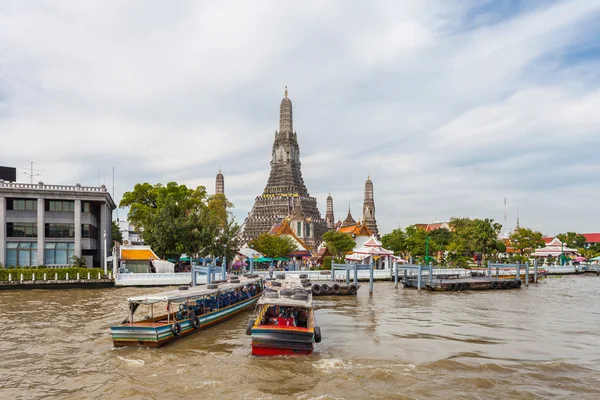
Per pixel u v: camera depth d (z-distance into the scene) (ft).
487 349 88.74
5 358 78.74
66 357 79.25
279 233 331.57
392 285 220.02
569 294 189.57
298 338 78.89
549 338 99.35
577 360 81.25
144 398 60.54
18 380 67.82
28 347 85.92
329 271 232.73
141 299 87.61
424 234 337.11
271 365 74.95
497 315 130.41
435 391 64.44
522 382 69.00
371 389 64.80
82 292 172.35
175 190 258.78
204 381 66.85
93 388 64.49
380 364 77.05
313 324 84.23
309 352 80.07
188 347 86.43
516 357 83.05
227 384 65.87
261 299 84.79
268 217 507.30
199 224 227.81
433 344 92.43
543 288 218.18
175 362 76.33
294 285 119.14
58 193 216.95
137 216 252.62
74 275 189.67
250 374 70.28
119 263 212.23
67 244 220.64
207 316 102.47
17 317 117.08
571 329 109.60
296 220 465.47
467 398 61.87
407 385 66.69
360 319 121.90
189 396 61.36
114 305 137.80
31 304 140.77
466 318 124.57
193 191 288.30
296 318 91.66
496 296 180.45
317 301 161.27
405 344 92.17
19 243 212.43
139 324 86.63
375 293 187.62
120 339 84.53
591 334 103.76
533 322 119.03
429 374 71.92
